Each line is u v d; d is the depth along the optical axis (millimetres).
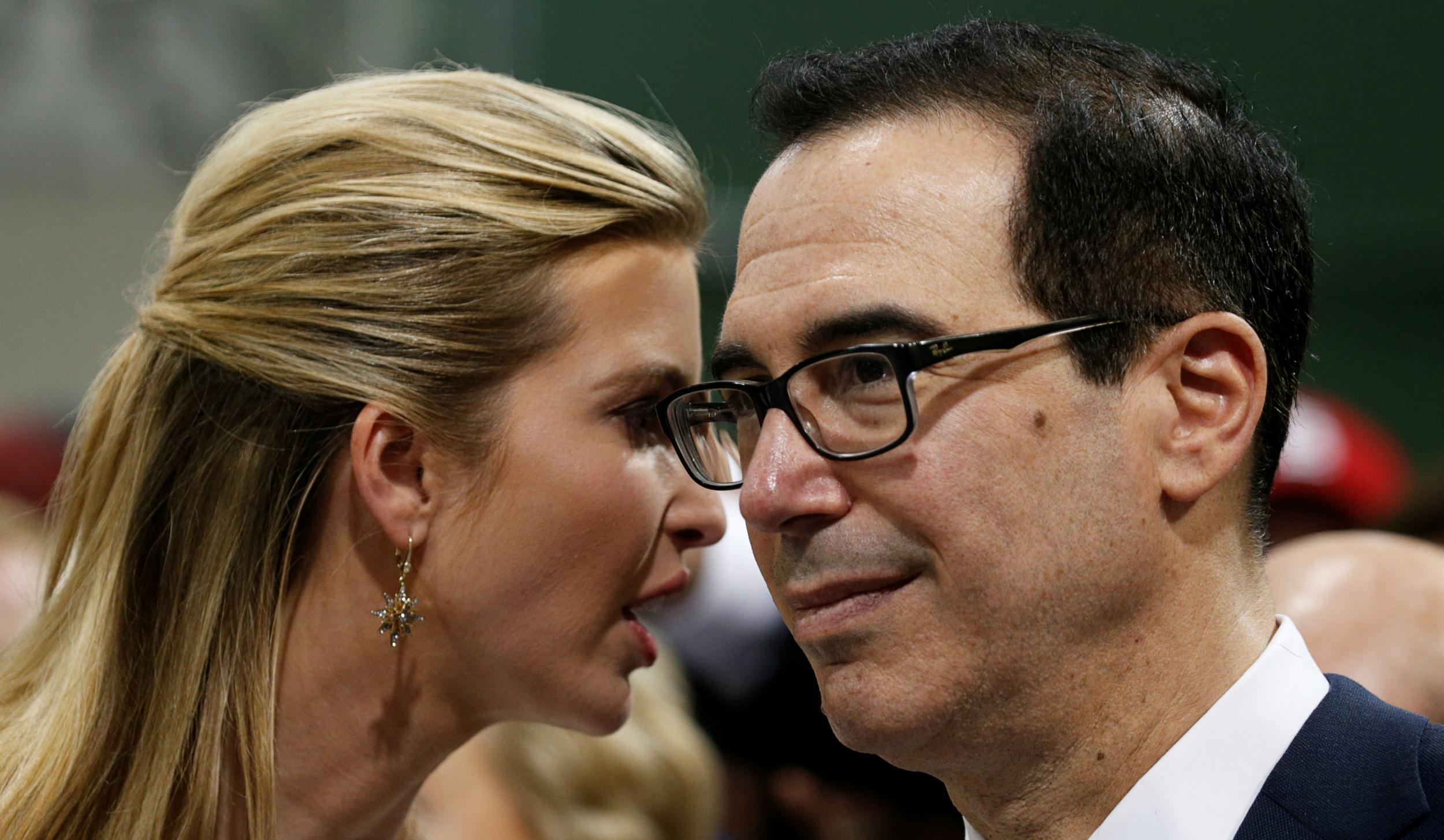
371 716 3768
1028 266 3021
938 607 3037
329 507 3730
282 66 10453
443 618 3738
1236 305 3158
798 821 6398
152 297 3973
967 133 3137
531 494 3691
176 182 10695
